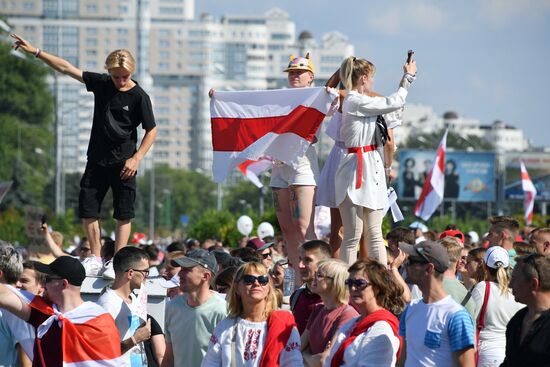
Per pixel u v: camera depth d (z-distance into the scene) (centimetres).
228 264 2161
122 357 1711
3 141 17075
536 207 15700
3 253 1697
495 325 1834
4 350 1669
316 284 1648
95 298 1953
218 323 1639
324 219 3238
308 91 2069
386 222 4900
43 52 2045
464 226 10025
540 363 1450
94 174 2077
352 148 1908
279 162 2159
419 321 1509
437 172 4797
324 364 1558
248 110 2098
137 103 2052
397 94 1867
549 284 1478
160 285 1962
